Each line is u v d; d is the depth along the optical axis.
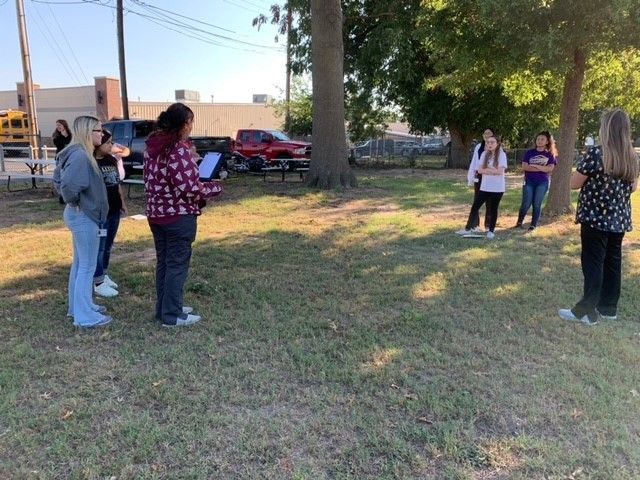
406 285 5.83
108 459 2.77
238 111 53.62
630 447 2.89
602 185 4.49
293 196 12.53
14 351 4.05
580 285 5.87
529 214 10.31
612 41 8.20
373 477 2.66
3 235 8.35
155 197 4.42
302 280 6.01
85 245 4.54
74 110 53.81
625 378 3.68
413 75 22.23
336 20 13.33
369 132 26.91
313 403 3.35
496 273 6.34
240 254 7.17
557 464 2.75
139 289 5.62
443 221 9.70
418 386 3.55
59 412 3.20
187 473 2.66
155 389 3.49
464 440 2.95
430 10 10.82
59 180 4.71
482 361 3.95
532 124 23.61
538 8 8.05
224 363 3.90
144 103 51.72
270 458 2.80
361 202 11.91
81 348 4.16
